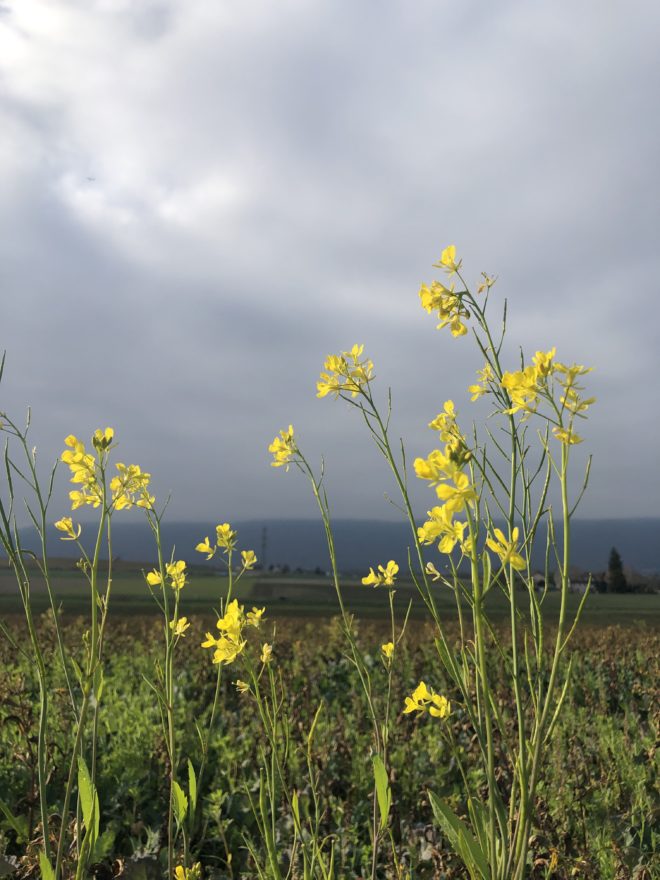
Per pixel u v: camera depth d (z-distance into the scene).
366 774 3.87
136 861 2.90
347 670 7.14
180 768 4.14
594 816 3.30
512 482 1.52
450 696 5.11
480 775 3.60
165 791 3.80
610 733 4.60
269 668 1.90
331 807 3.42
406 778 3.83
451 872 2.51
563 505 1.39
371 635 8.44
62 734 3.93
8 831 3.14
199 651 7.12
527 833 1.38
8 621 9.84
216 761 4.25
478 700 1.51
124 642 8.23
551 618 12.24
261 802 1.75
